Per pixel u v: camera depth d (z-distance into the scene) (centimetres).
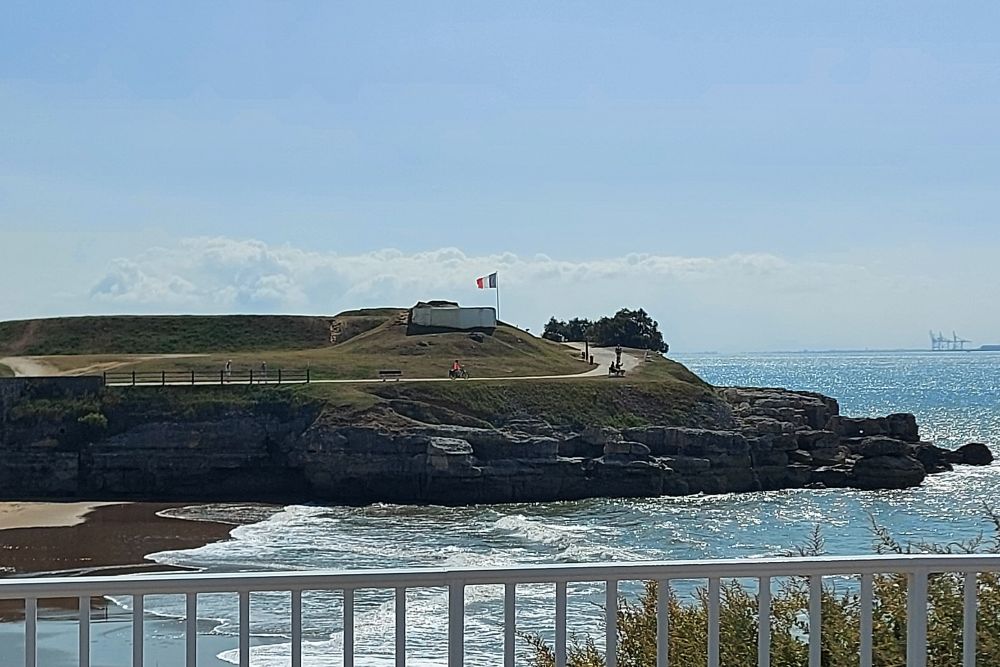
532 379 8375
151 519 6059
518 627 2278
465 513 6325
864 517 5769
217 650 2170
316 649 2191
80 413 7531
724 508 6366
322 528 5688
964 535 4784
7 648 2072
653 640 810
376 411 7425
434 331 11006
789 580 980
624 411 8144
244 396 7650
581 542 5053
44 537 5412
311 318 12556
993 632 739
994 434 10975
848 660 723
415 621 2508
